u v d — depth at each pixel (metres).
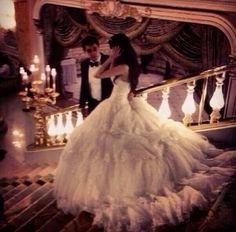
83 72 5.45
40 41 11.00
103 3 8.58
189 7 7.49
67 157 4.38
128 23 8.70
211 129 5.23
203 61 8.12
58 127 6.82
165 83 5.00
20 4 11.28
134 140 4.14
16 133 9.90
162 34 8.39
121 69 4.18
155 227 3.59
